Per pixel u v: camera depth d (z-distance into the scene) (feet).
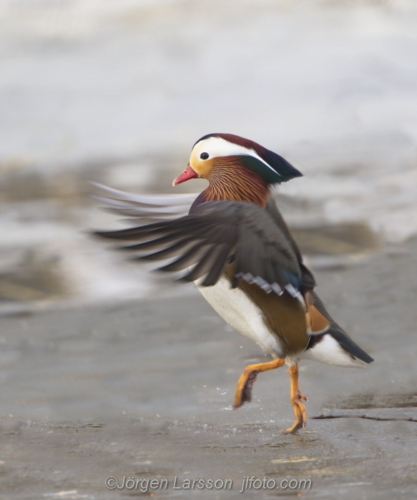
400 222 57.36
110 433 24.84
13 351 35.55
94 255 52.01
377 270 47.44
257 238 23.49
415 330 36.17
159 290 46.03
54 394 29.35
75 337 37.78
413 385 29.48
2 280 47.65
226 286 26.18
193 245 21.53
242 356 34.04
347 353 26.55
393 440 23.49
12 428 25.43
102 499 18.80
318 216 58.95
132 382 30.63
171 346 35.81
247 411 27.40
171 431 25.16
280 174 29.43
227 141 29.99
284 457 22.22
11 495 19.12
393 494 18.49
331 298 42.27
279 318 26.07
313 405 27.84
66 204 65.92
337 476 20.15
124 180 74.33
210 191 29.99
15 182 74.84
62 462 21.84
